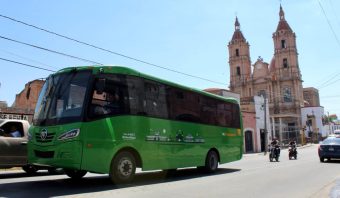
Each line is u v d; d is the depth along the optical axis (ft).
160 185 38.34
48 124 34.24
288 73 299.99
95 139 33.94
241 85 313.12
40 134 34.19
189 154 48.06
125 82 38.55
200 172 54.24
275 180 44.14
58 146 32.68
